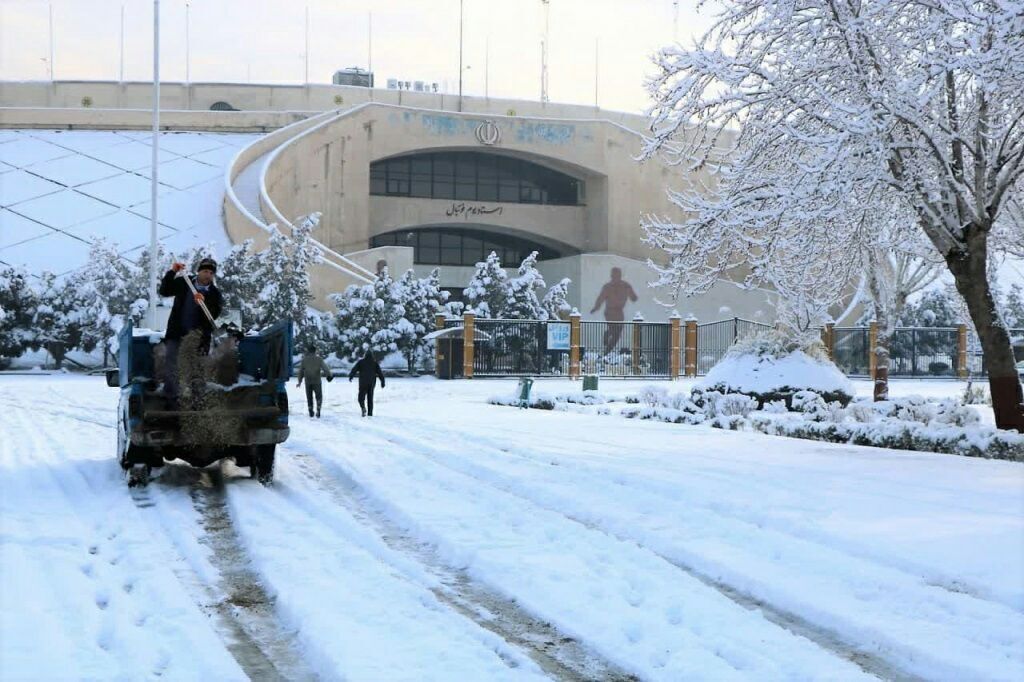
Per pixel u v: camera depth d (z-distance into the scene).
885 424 16.33
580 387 38.47
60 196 63.50
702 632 5.66
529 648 5.43
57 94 81.81
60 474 11.77
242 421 10.98
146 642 5.25
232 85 81.81
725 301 69.25
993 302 15.99
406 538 8.34
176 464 13.27
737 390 22.70
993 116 15.31
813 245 16.78
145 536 8.20
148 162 70.25
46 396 27.91
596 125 73.56
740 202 16.28
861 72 15.16
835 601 6.20
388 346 48.78
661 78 16.70
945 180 15.47
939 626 5.68
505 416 22.36
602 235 74.31
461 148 72.19
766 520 8.84
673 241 17.42
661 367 52.09
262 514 9.28
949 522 8.66
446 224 74.62
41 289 47.50
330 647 5.21
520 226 75.44
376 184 74.56
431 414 22.95
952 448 14.80
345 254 68.81
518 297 59.72
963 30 15.12
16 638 5.23
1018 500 9.92
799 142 16.33
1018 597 6.15
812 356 23.42
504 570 7.02
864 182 15.23
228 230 58.53
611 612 6.00
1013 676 4.84
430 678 4.75
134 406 10.72
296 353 48.00
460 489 10.65
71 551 7.54
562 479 11.29
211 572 7.06
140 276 48.62
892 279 26.12
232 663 4.97
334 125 68.44
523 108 82.88
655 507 9.45
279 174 65.81
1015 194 17.84
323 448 14.77
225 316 12.24
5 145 72.44
